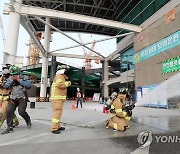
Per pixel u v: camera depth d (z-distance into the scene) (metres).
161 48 15.82
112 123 4.56
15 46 15.32
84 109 12.16
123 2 27.64
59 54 33.78
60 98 4.24
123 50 27.22
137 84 19.86
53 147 3.06
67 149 2.95
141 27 20.14
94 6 31.78
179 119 6.37
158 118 6.79
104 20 19.81
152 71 17.06
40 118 6.66
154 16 17.47
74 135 3.94
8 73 4.51
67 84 4.24
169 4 15.21
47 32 33.16
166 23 15.38
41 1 30.78
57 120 4.18
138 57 20.02
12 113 4.21
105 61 36.16
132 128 4.70
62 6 33.25
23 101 4.44
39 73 47.66
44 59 32.28
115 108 4.48
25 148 3.00
